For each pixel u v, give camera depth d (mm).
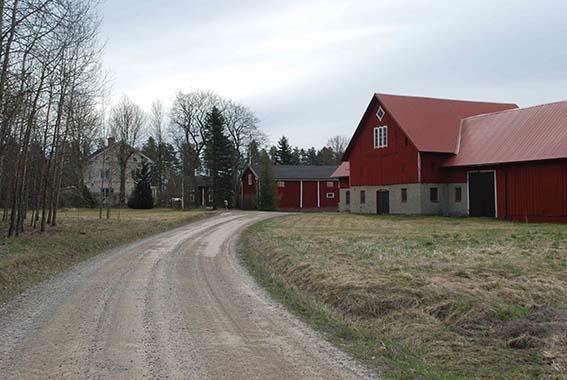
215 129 69250
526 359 7000
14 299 11211
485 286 10688
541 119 37719
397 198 44781
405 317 9180
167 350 7445
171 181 75812
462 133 44031
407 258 15492
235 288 12680
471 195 40188
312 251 17984
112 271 15453
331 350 7508
